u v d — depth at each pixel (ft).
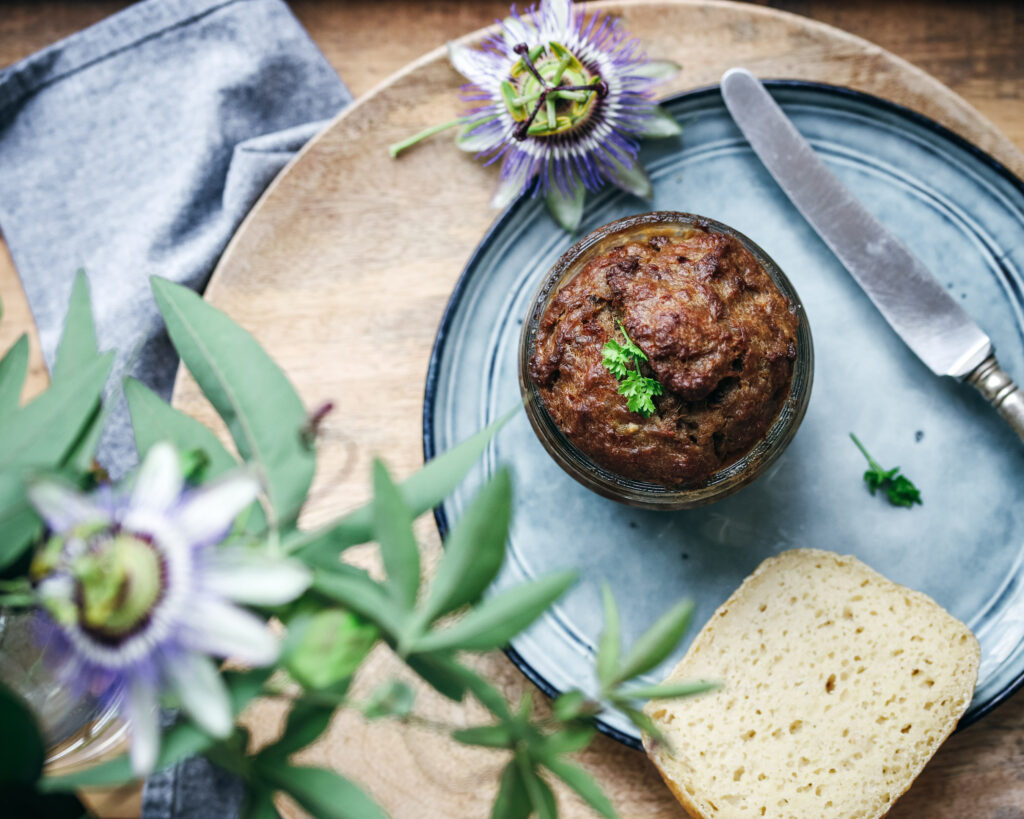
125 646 1.02
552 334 1.50
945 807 1.55
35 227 1.78
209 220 1.79
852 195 1.58
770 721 1.55
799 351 1.49
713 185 1.62
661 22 1.64
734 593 1.56
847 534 1.58
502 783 1.10
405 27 1.83
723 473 1.48
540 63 1.59
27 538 1.12
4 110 1.78
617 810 1.56
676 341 1.43
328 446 1.61
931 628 1.54
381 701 1.00
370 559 1.59
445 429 1.60
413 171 1.64
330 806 1.12
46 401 1.12
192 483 1.16
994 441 1.58
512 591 1.07
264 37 1.78
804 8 1.78
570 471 1.50
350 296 1.63
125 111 1.78
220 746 1.12
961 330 1.56
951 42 1.74
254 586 1.05
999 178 1.59
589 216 1.62
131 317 1.74
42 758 1.10
